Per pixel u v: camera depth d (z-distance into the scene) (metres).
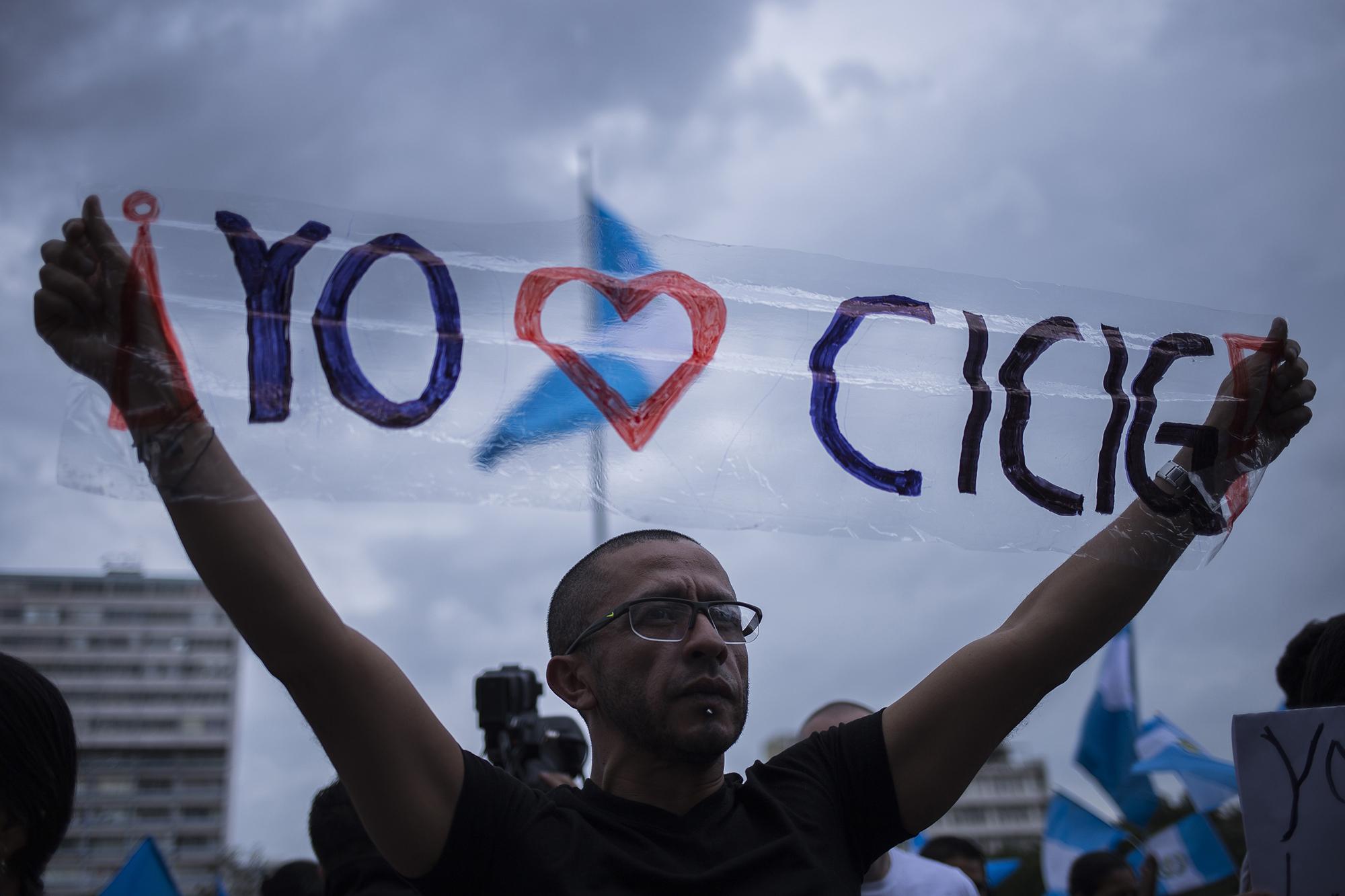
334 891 2.69
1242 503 2.29
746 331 2.09
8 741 1.70
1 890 1.67
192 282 1.79
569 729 3.76
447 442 1.84
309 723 1.76
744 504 1.99
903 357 2.18
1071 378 2.27
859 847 1.99
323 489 1.77
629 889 1.74
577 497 1.89
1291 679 2.66
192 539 1.68
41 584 89.88
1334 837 2.06
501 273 1.96
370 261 1.89
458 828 1.78
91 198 1.77
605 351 1.98
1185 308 2.39
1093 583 2.13
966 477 2.15
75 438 1.67
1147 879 3.81
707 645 1.94
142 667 88.44
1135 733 5.89
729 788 2.01
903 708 2.08
